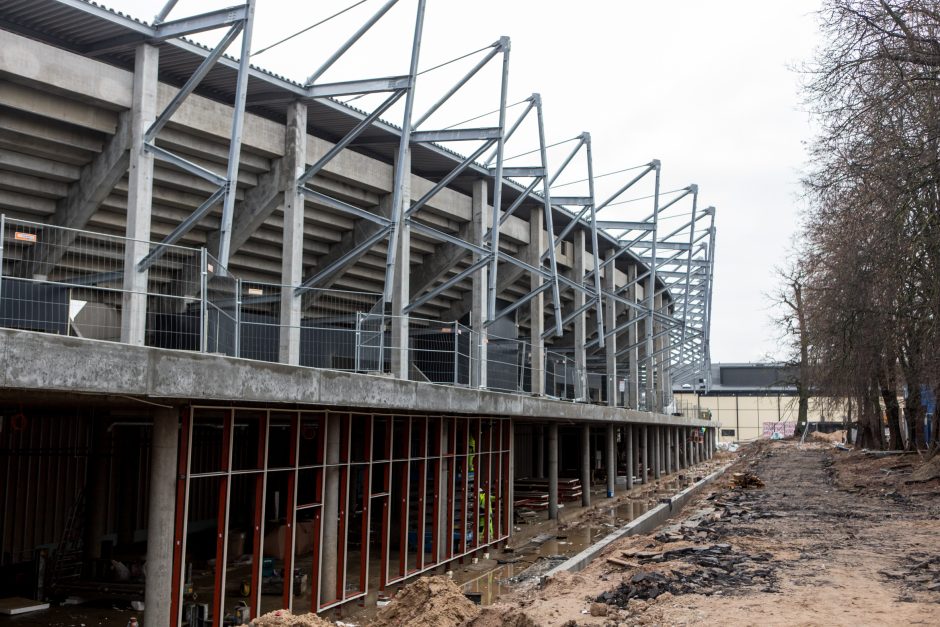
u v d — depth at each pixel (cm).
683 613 1000
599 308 3238
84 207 1794
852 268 1998
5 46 1491
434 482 1791
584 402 3184
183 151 1894
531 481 3572
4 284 1049
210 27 1617
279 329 1688
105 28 1658
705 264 5534
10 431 1678
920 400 3472
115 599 1420
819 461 5150
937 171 1680
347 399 1356
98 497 1672
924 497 2441
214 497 2259
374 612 1449
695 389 9475
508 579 1723
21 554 1689
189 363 1016
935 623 900
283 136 2042
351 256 2011
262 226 2273
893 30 1731
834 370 2675
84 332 1184
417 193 2594
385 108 1970
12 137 1647
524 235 3312
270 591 1563
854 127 1781
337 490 1427
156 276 1316
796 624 917
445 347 2041
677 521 2355
